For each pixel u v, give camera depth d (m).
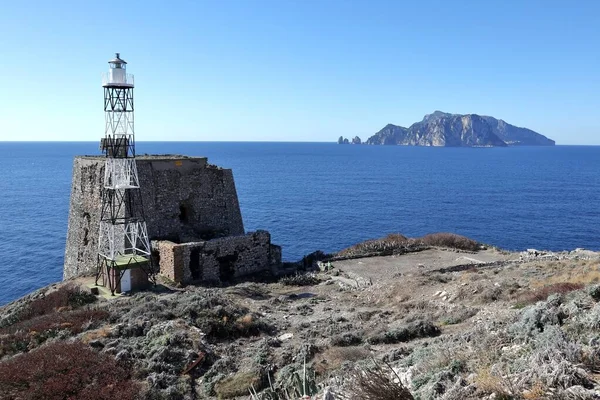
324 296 30.83
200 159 40.94
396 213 94.94
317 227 81.12
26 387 14.97
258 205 102.56
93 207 38.69
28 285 54.19
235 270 36.94
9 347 20.45
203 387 16.66
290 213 93.56
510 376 8.98
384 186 142.38
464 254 42.84
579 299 14.48
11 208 101.56
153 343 19.08
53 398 14.35
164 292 30.28
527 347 10.82
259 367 17.48
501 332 12.78
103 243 36.00
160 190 38.44
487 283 26.53
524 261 36.59
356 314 25.45
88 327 22.03
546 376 8.48
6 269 59.31
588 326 11.52
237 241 36.91
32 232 78.31
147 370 17.02
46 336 21.39
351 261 40.62
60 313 24.75
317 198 114.50
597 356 9.29
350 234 76.19
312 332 22.30
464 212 96.31
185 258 33.81
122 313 23.83
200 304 23.97
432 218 89.81
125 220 33.22
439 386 9.55
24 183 150.00
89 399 14.27
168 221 38.72
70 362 16.48
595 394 7.67
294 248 67.38
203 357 18.67
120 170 32.50
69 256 42.44
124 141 32.12
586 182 155.50
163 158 40.25
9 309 32.19
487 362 10.27
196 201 40.66
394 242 46.03
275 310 27.22
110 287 30.20
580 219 87.75
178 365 17.89
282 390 12.56
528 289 24.17
